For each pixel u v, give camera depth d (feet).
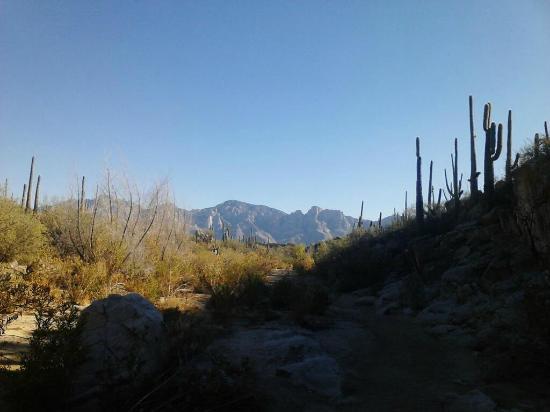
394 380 23.39
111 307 19.13
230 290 40.29
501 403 18.51
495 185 56.95
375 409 19.36
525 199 38.42
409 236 81.56
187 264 59.26
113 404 15.61
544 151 39.09
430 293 46.52
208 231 192.65
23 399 14.37
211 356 20.88
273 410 18.40
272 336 28.76
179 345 21.52
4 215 47.91
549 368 21.48
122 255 50.90
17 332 24.29
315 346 26.53
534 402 18.54
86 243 52.26
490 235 47.80
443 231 72.59
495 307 31.65
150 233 64.54
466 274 43.06
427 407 19.54
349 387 22.02
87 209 58.65
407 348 30.27
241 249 159.74
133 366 17.12
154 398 16.28
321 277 83.56
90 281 38.17
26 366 15.12
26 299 28.53
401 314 43.93
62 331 16.25
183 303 37.63
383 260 70.59
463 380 22.85
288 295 42.37
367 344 31.04
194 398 16.67
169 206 71.26
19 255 48.39
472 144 76.59
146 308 20.31
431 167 102.37
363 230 120.26
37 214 64.23
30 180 99.14
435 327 35.17
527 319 23.41
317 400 20.13
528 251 37.45
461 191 82.38
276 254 148.87
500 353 24.20
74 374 16.19
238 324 33.12
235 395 17.80
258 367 23.20
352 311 47.03
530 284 27.84
